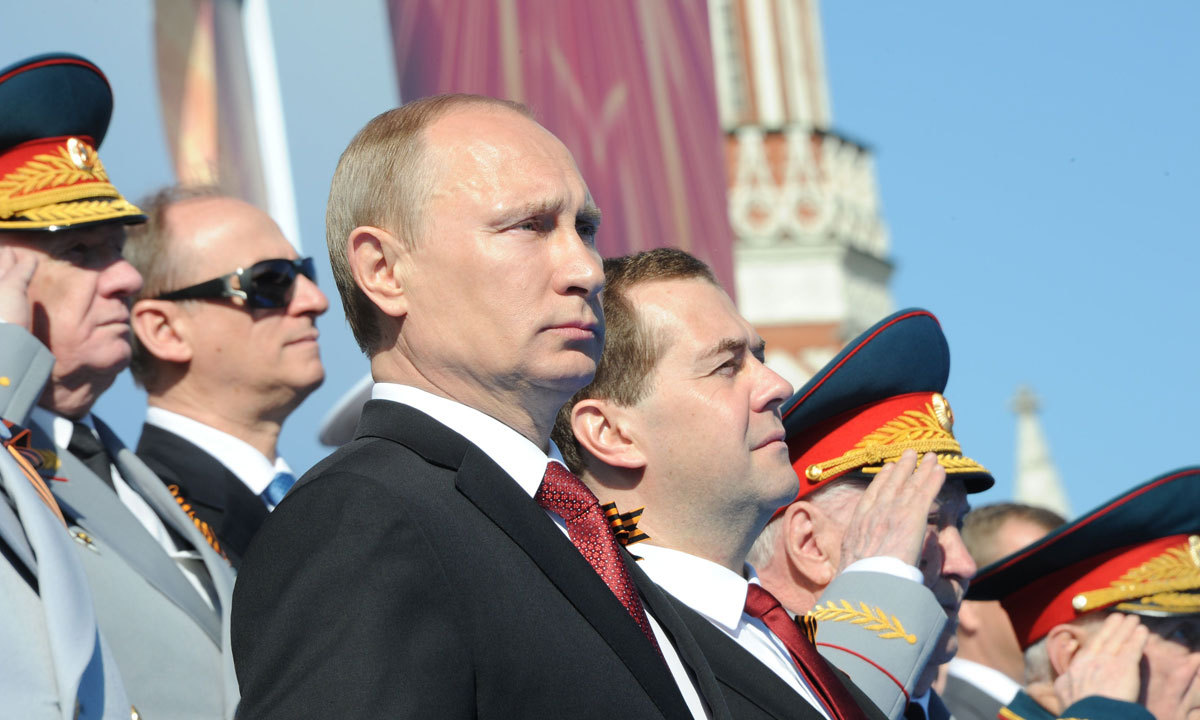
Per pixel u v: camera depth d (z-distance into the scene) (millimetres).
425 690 3098
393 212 3828
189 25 8016
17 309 5398
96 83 6148
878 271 49000
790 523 6012
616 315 5004
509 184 3771
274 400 6875
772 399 4977
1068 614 7082
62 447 5742
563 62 10906
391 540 3244
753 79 48125
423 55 9648
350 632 3090
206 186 7195
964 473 6039
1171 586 7008
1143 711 6434
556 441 5074
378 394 3926
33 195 5863
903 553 5516
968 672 8711
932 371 6230
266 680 3107
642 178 11414
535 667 3285
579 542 3781
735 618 4617
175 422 6746
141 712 5023
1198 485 7059
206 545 5789
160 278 6836
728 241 12203
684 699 3660
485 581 3320
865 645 5293
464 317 3746
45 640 4039
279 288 6875
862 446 6031
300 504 3328
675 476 4879
